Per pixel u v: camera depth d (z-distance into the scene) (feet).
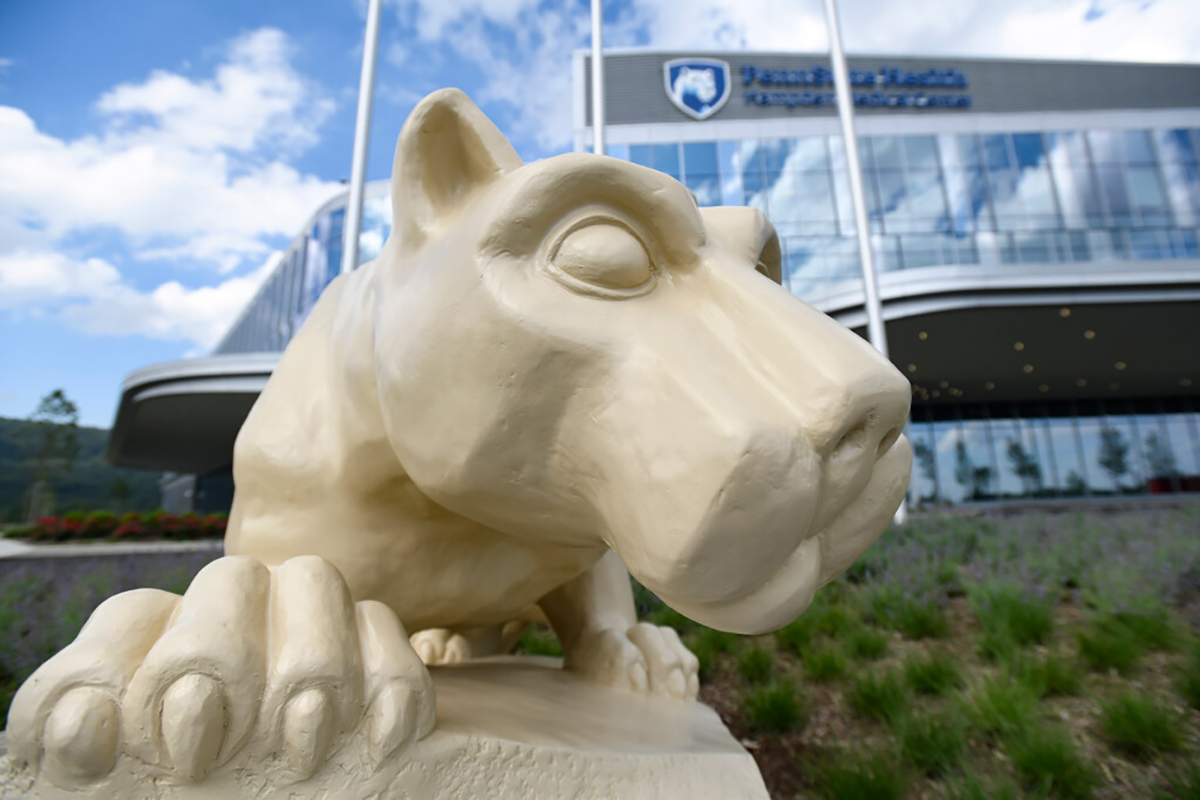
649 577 2.06
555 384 2.23
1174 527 16.25
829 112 46.83
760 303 2.27
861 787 4.78
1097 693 6.31
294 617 2.13
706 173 42.91
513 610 3.67
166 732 1.80
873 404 2.00
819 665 7.39
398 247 2.79
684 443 1.98
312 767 1.97
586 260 2.26
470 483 2.39
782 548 1.99
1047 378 47.47
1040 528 17.34
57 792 1.80
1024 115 45.70
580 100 44.55
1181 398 52.49
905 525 19.06
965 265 35.19
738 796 2.94
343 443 3.01
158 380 42.39
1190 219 44.27
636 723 3.33
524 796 2.41
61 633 7.81
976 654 7.73
